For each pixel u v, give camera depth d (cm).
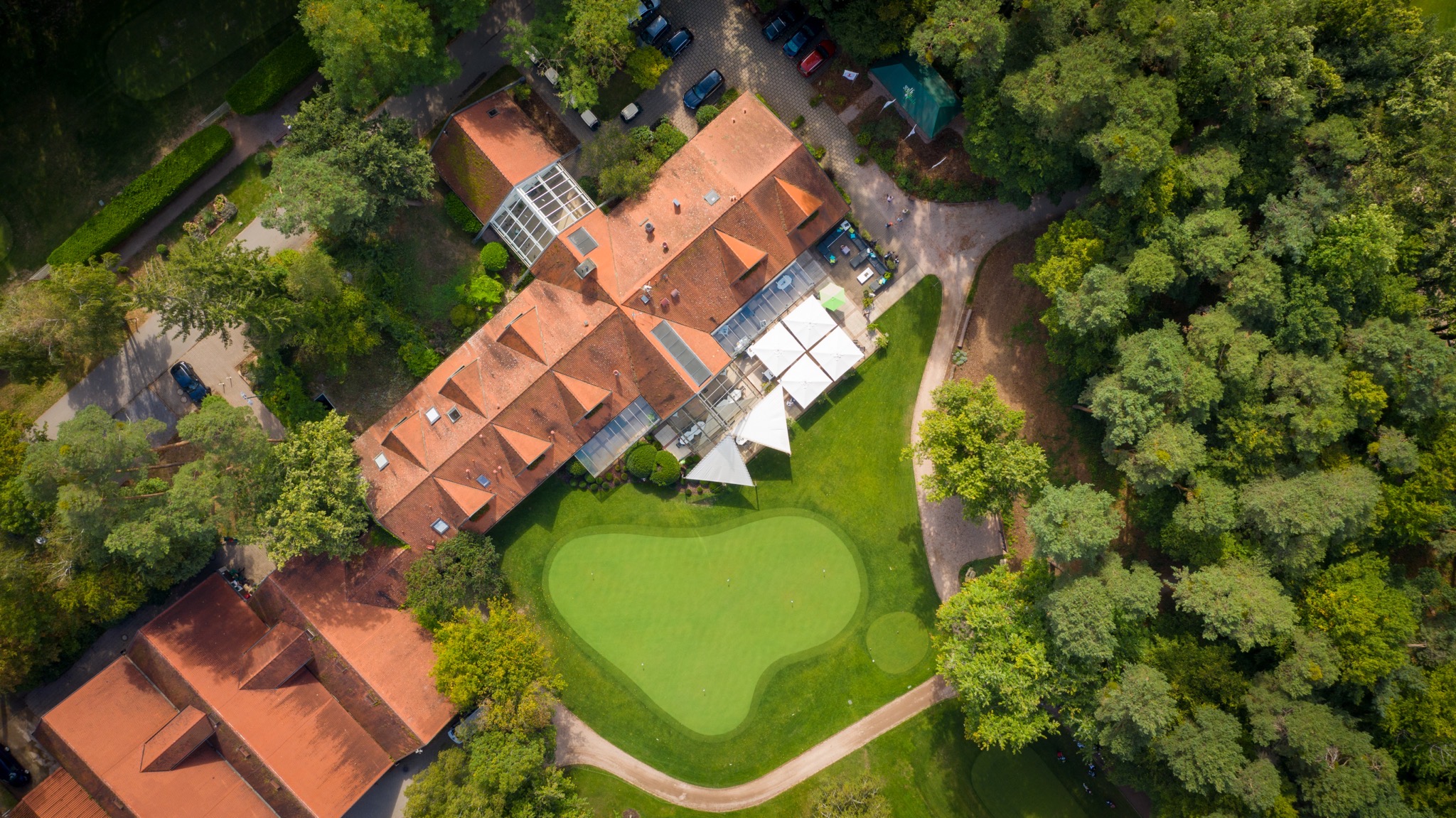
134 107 6525
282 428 6650
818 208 6356
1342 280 5459
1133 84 5262
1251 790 5322
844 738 6794
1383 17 5459
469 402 6253
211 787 6097
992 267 6712
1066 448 6594
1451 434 5672
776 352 6562
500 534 6738
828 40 6606
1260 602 5438
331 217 5653
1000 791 6719
